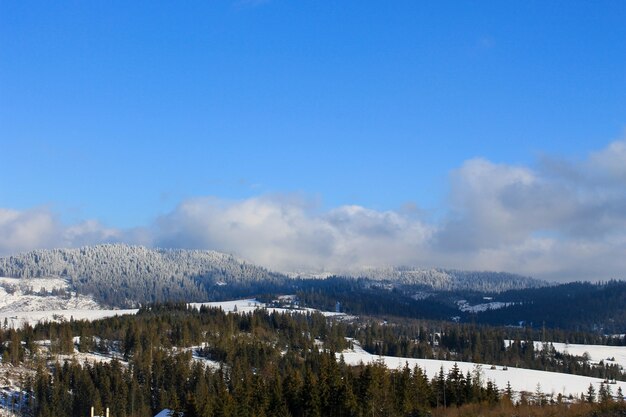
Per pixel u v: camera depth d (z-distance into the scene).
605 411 87.12
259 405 134.50
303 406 134.62
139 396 175.50
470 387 133.75
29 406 175.12
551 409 96.75
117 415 167.62
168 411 155.62
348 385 132.62
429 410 121.25
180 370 187.25
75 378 184.25
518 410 102.75
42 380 179.00
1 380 193.25
